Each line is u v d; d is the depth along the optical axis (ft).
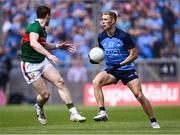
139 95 101.60
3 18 245.04
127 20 242.17
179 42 239.30
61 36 242.99
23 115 157.48
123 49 103.45
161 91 215.10
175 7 246.06
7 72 223.30
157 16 242.78
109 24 102.53
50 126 108.27
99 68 207.62
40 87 107.45
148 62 216.13
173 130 93.15
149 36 237.86
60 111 172.76
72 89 219.61
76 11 246.27
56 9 246.88
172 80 215.51
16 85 222.69
